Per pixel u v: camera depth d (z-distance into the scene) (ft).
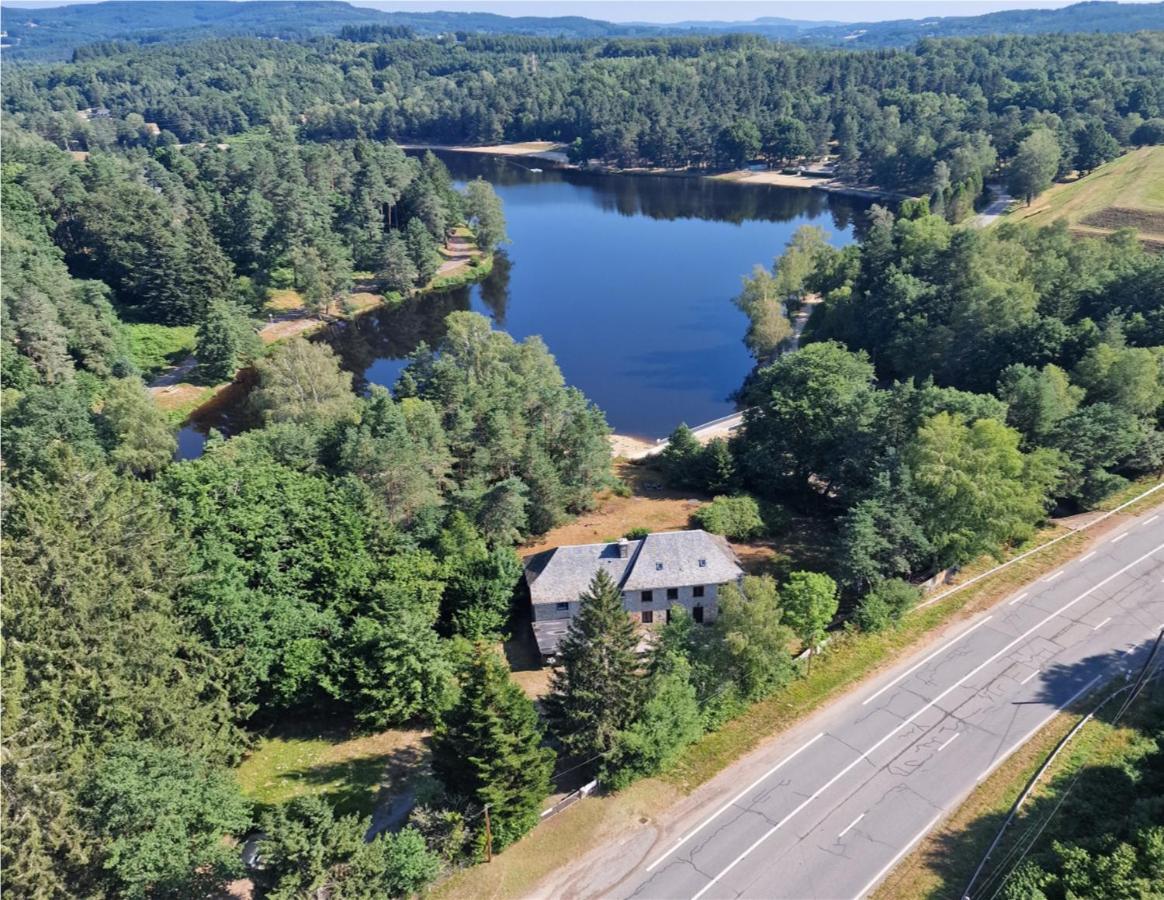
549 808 153.38
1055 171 628.69
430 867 133.90
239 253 546.67
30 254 431.02
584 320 527.40
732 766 163.22
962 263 387.14
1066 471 241.35
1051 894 122.52
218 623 172.45
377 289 561.84
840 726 172.14
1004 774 157.89
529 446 266.77
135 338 447.01
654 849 145.69
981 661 188.85
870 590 207.21
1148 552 226.38
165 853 123.34
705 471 299.58
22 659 132.67
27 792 118.21
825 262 489.67
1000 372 305.94
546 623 208.23
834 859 142.61
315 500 212.43
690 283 596.29
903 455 224.53
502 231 655.76
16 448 279.90
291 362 312.09
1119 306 324.80
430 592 197.67
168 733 145.69
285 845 115.55
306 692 179.11
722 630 172.76
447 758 144.87
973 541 209.67
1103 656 188.44
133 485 205.26
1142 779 145.69
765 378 298.97
